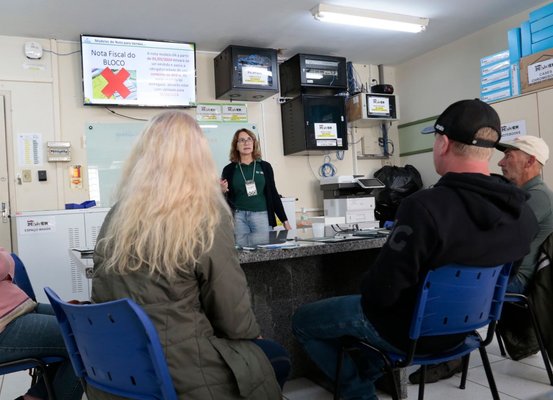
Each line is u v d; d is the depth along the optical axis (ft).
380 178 18.53
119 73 14.97
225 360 3.43
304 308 5.39
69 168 14.96
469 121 4.25
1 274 4.92
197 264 3.45
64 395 4.95
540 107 11.79
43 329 4.87
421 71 19.42
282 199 16.01
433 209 3.90
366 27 15.67
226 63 16.11
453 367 7.26
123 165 3.91
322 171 19.01
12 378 8.46
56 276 12.52
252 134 13.84
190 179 3.61
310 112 17.10
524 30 12.32
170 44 15.66
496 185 4.06
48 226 12.50
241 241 6.96
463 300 4.21
